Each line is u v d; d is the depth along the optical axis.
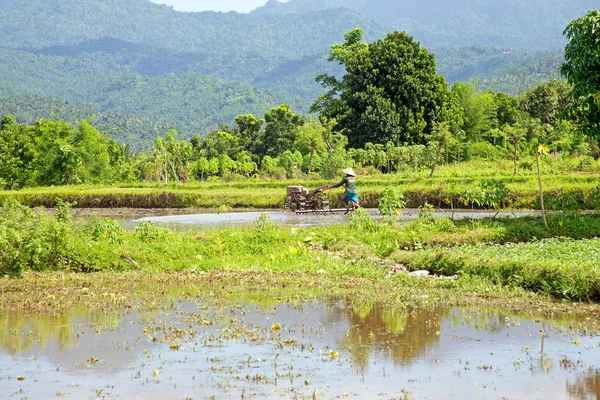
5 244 14.05
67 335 9.52
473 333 9.53
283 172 50.47
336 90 64.94
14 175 55.78
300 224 23.39
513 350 8.70
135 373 7.82
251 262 15.76
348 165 45.91
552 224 18.94
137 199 37.47
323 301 11.80
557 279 11.92
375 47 55.47
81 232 17.05
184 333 9.56
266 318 10.50
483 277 12.99
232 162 65.75
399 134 52.72
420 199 31.22
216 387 7.33
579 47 20.02
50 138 52.03
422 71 54.53
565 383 7.43
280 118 81.19
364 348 8.81
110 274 14.47
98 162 54.84
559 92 66.44
